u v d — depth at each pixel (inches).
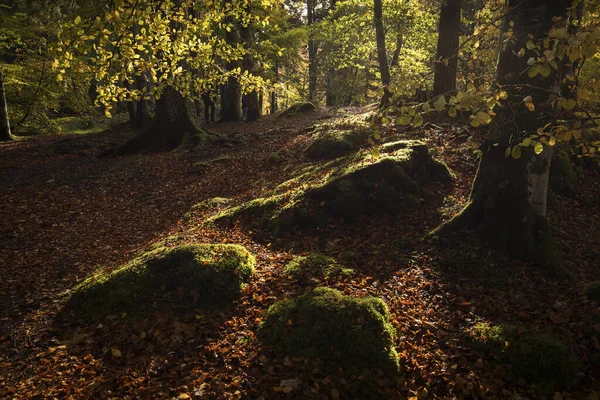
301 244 293.6
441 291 233.3
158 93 237.0
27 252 321.4
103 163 584.1
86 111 1098.1
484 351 187.8
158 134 636.7
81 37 152.3
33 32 759.1
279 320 202.1
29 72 858.1
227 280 234.8
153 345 200.2
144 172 526.3
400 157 342.3
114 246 335.0
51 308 240.1
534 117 225.5
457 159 383.9
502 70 232.2
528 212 248.7
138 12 177.3
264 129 742.5
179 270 240.7
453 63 482.0
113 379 179.6
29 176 524.4
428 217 308.7
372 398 165.5
